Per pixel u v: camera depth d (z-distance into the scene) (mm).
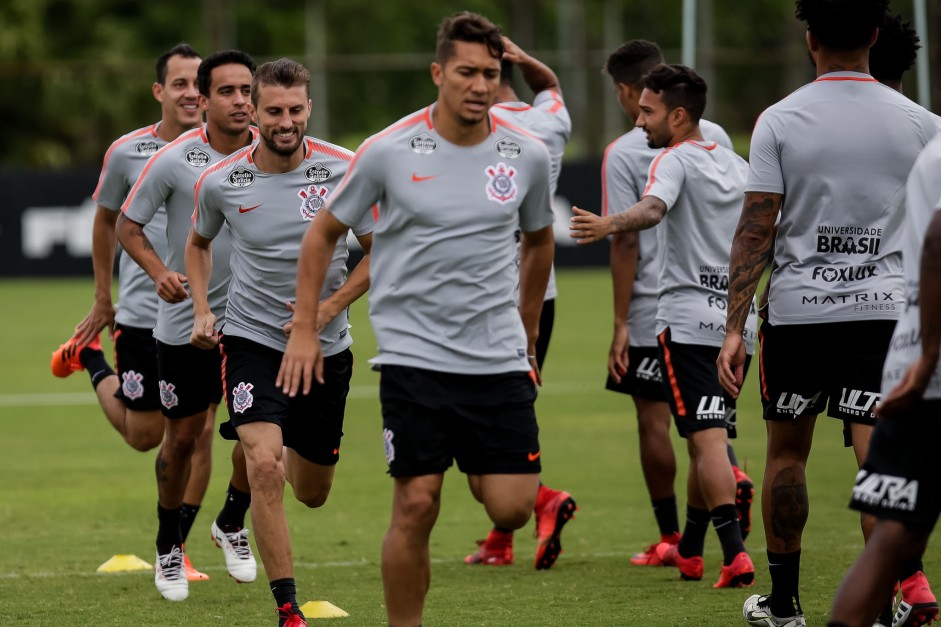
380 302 16359
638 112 24562
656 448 24203
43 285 83062
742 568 21312
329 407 20609
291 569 18609
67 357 27312
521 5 153750
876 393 17516
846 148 17516
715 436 21656
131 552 25156
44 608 20719
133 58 132750
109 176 24953
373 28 143375
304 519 28156
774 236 18203
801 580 21938
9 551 25203
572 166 85938
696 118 22203
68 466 34594
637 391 24500
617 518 28281
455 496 30828
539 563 23469
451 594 21594
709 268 21906
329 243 16547
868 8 17484
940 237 12859
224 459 35844
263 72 19375
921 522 13562
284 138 19234
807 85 18000
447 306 16047
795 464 18188
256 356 19672
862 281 17562
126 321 25125
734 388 18078
